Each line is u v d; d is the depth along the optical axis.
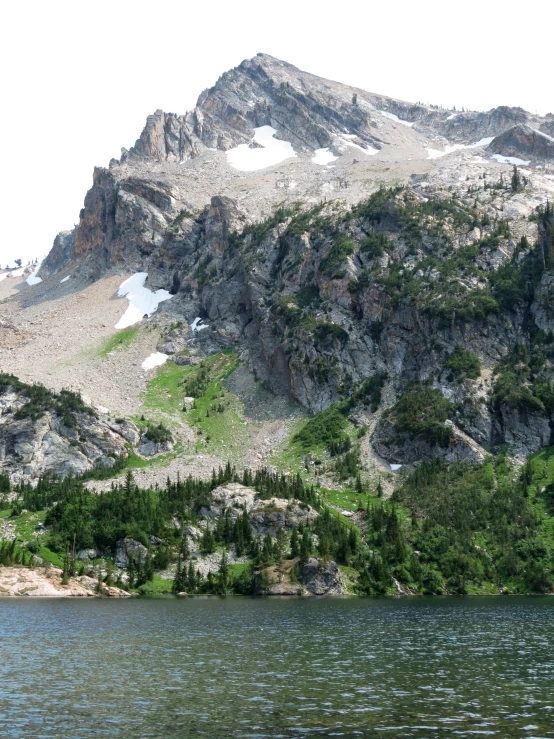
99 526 194.00
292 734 57.34
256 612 139.25
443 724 59.84
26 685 74.44
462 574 186.38
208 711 64.31
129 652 94.00
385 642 102.62
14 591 170.62
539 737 56.25
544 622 124.31
